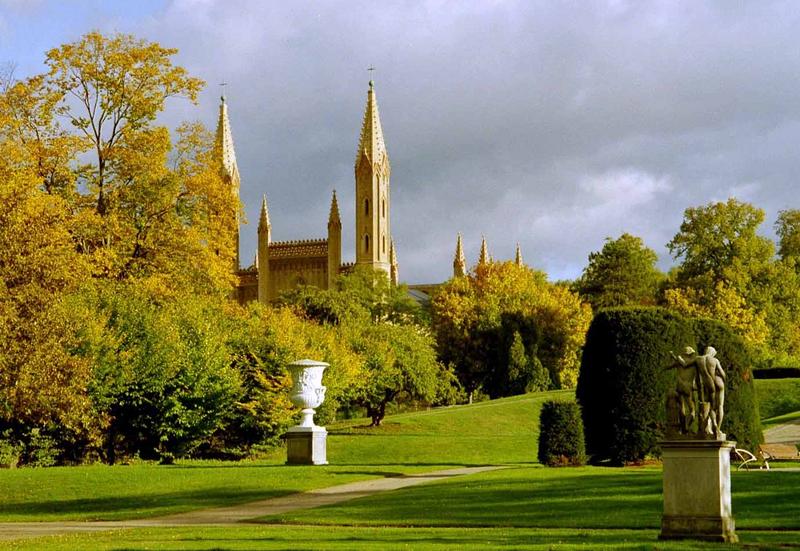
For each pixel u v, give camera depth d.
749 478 31.62
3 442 48.16
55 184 63.34
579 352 112.62
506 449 58.47
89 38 65.94
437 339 111.00
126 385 51.53
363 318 102.25
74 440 50.44
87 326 50.12
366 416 93.19
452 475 38.56
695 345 42.41
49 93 64.94
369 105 175.12
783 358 99.50
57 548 22.25
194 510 31.88
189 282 65.44
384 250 174.50
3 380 40.28
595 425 41.94
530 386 105.44
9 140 59.31
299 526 26.39
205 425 55.12
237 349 59.81
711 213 104.06
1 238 42.03
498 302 111.88
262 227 174.25
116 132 66.88
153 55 66.94
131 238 64.44
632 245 129.50
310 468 41.66
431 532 24.17
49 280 43.09
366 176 172.75
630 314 42.00
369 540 22.42
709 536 21.34
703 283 99.69
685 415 21.69
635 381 41.31
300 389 44.84
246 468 41.84
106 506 33.50
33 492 36.56
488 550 20.06
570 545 20.77
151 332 53.00
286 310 70.31
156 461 53.88
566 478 33.19
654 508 27.03
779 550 20.08
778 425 65.00
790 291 101.00
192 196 67.88
